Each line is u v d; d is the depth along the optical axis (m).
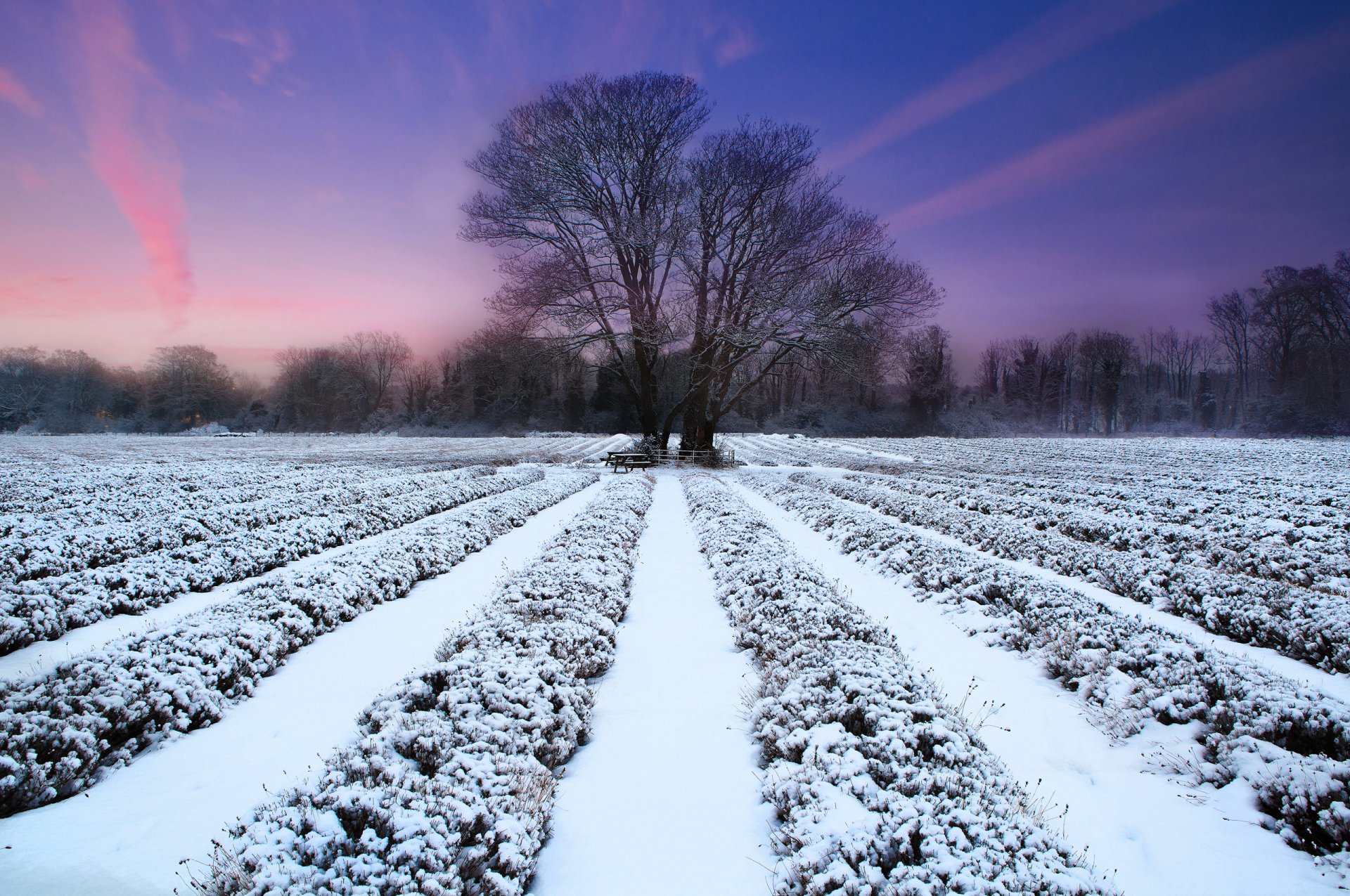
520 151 31.58
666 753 4.89
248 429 98.31
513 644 6.30
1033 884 3.17
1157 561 10.08
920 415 84.19
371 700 5.70
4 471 23.66
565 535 12.06
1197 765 4.62
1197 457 35.53
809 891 3.21
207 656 5.98
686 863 3.67
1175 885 3.52
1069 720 5.48
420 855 3.28
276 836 3.40
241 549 10.74
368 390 106.62
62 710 4.82
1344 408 63.69
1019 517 15.42
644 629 7.71
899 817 3.66
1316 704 4.84
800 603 7.53
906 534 12.13
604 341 33.03
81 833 3.86
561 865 3.67
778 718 5.03
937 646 7.25
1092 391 93.50
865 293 30.86
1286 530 12.35
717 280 32.94
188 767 4.62
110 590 8.56
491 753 4.31
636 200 33.03
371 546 10.77
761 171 30.50
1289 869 3.62
